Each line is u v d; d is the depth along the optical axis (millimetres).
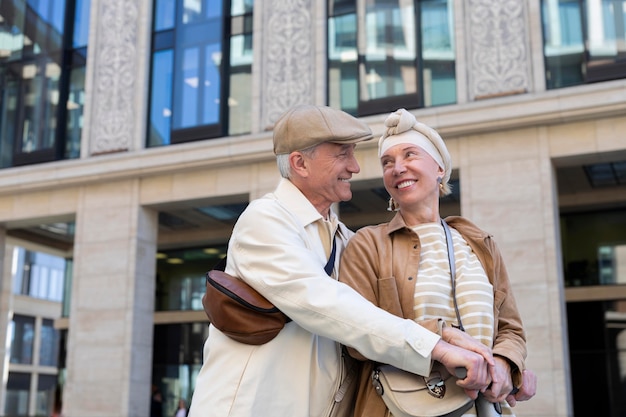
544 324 11266
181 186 14773
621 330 14281
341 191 2150
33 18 16906
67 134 16234
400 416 1854
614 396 14055
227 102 14859
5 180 15938
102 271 15000
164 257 19031
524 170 11953
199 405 1938
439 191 2316
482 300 2016
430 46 13211
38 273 36094
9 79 16781
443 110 12391
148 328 14992
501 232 11867
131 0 16016
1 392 17969
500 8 12672
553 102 11727
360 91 13469
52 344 36562
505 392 1836
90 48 16125
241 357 1929
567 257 15023
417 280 2029
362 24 13797
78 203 15570
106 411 14320
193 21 15492
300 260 1878
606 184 14156
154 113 15484
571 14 12344
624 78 11758
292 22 14352
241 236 1978
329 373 2012
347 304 1801
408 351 1747
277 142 2156
